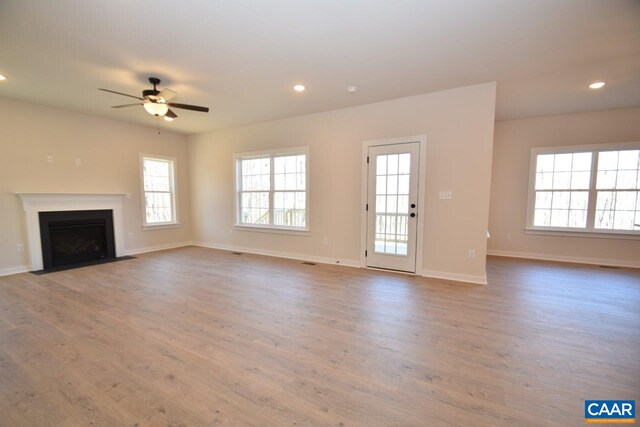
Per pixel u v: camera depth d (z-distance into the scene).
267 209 5.65
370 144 4.36
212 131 6.13
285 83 3.54
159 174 6.14
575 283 3.77
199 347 2.20
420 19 2.25
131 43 2.59
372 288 3.56
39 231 4.39
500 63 3.02
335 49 2.73
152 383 1.78
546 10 2.13
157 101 3.29
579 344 2.23
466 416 1.51
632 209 4.70
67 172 4.70
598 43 2.61
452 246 3.89
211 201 6.32
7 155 4.12
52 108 4.50
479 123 3.62
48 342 2.26
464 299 3.18
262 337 2.35
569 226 5.09
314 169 4.90
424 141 3.95
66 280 3.88
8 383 1.77
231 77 3.36
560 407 1.57
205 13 2.16
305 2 2.04
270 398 1.65
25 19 2.20
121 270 4.43
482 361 2.01
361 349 2.17
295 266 4.67
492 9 2.13
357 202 4.55
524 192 5.34
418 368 1.93
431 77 3.38
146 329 2.48
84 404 1.60
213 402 1.62
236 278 4.00
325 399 1.65
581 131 4.90
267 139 5.39
